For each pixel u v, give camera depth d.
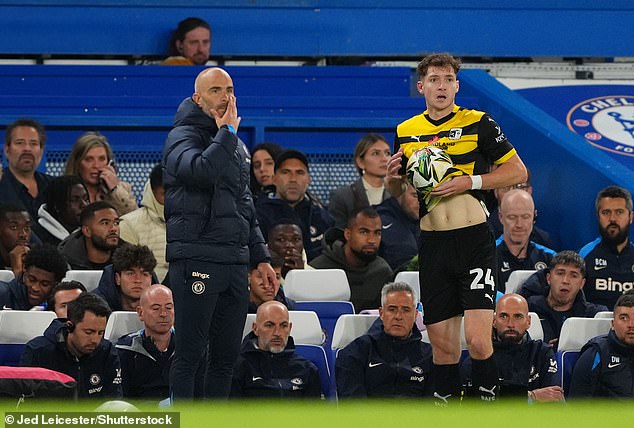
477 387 26.75
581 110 54.69
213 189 26.53
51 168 47.75
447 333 27.30
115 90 51.28
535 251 40.97
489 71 57.34
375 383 32.81
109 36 54.84
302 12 56.19
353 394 32.47
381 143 43.75
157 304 31.59
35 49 54.41
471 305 26.73
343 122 49.44
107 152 42.25
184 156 26.22
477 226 26.89
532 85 56.44
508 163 26.92
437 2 56.81
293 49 56.06
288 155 42.16
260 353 32.44
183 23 53.34
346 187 43.97
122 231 39.56
